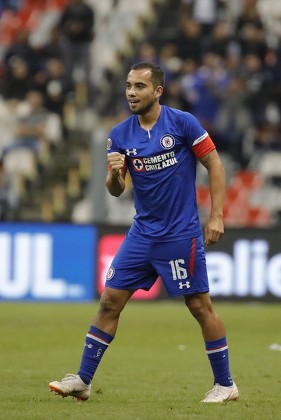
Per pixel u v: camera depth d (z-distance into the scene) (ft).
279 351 135.54
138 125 85.20
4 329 162.09
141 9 306.14
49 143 270.46
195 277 84.94
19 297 214.07
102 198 222.48
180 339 150.82
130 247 85.35
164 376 108.88
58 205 262.06
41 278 213.87
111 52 297.94
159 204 84.69
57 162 268.82
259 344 144.56
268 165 258.78
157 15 300.81
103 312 86.02
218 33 270.46
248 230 214.48
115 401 87.25
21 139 268.62
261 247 214.48
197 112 257.14
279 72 266.36
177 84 254.27
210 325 85.92
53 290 214.07
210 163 84.84
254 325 172.65
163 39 291.58
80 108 271.49
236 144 257.34
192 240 84.79
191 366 118.62
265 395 92.63
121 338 151.64
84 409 80.84
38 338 149.89
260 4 296.92
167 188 84.33
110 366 118.21
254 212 248.52
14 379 104.37
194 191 85.56
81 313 190.08
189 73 261.03
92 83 273.13
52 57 274.77
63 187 265.54
